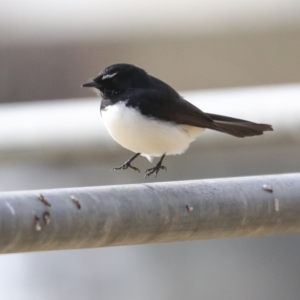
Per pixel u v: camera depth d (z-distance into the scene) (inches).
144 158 471.5
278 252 481.1
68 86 796.0
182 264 486.9
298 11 845.2
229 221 238.7
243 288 479.5
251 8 859.4
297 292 476.7
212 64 828.0
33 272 510.9
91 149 459.8
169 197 231.5
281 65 824.9
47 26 843.4
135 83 359.3
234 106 474.3
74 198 215.6
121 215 221.9
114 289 496.7
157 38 836.6
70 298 506.0
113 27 846.5
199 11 864.9
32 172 475.5
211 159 473.4
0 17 848.9
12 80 793.6
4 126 462.9
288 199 242.8
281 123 460.8
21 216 204.7
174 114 350.6
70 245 217.0
